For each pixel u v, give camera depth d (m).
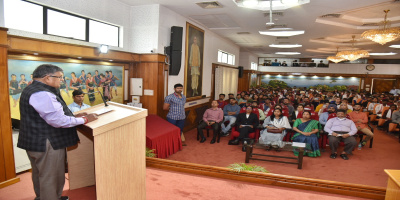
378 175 4.46
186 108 7.48
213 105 6.62
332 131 5.52
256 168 3.47
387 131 8.05
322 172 4.56
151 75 5.80
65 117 1.59
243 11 6.23
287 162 4.84
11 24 3.59
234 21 7.41
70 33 4.52
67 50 4.07
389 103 9.40
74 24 4.59
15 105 3.51
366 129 6.13
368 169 4.76
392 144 6.65
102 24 5.23
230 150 5.78
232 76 12.16
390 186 2.13
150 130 4.91
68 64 4.32
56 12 4.24
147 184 2.91
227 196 2.70
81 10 4.56
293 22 7.34
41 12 4.00
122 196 1.70
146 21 5.79
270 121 6.10
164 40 6.01
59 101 1.72
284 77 20.86
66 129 1.79
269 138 5.63
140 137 1.84
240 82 16.34
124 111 1.88
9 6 3.56
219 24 7.88
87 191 2.14
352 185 2.93
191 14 6.63
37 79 1.71
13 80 3.48
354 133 5.45
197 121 8.42
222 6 5.82
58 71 1.75
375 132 8.17
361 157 5.50
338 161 5.21
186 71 7.20
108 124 1.52
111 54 5.00
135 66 5.93
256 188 2.96
